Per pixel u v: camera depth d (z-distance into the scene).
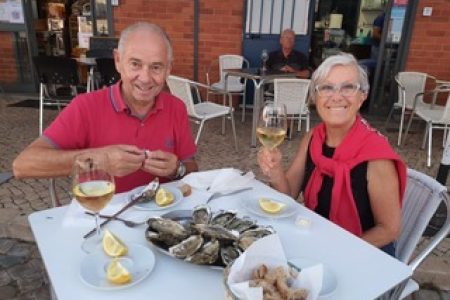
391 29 5.63
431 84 5.71
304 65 5.59
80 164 1.17
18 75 6.65
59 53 7.62
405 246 1.57
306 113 4.42
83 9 7.03
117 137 1.68
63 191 3.19
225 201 1.41
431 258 2.39
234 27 5.92
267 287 0.76
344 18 6.53
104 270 0.95
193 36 6.00
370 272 1.00
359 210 1.47
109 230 1.13
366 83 1.51
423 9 5.43
